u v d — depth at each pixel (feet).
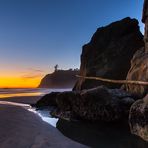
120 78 60.08
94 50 71.00
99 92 41.06
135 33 67.31
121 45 64.85
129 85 45.16
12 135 30.37
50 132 33.53
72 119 44.34
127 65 61.05
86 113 42.47
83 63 73.31
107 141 29.55
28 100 81.00
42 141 28.45
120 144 28.32
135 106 32.32
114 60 63.05
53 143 27.89
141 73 42.04
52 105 63.00
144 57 44.29
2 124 36.88
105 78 60.95
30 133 32.04
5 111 51.96
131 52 63.05
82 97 42.93
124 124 37.81
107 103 39.47
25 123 38.93
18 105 66.54
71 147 26.73
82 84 66.95
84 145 27.73
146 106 30.14
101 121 40.63
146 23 49.01
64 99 48.03
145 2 49.96
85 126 38.68
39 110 58.08
